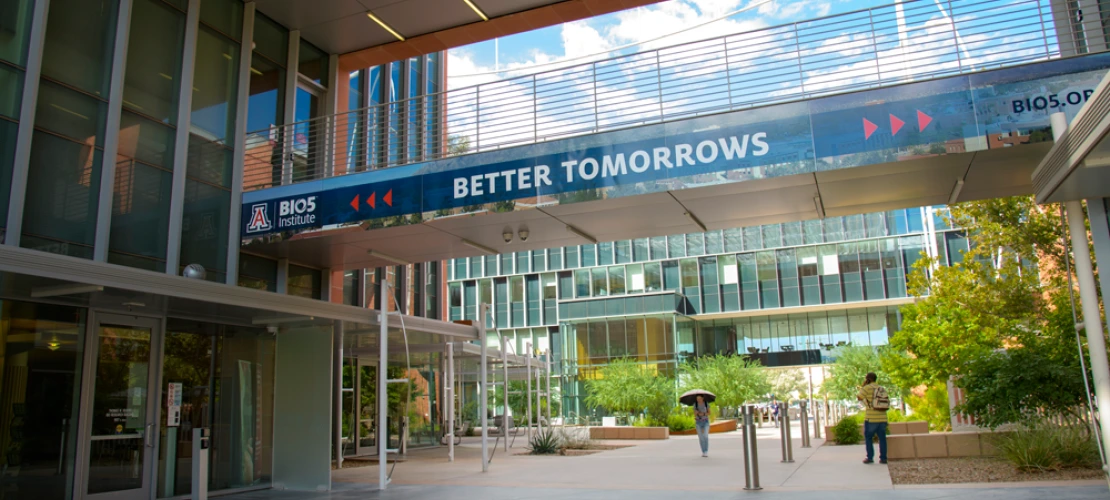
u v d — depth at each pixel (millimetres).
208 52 14766
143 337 11867
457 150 15164
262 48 16344
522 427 34094
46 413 10391
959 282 16219
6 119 10906
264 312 11844
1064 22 12227
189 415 12453
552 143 12945
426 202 13531
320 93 18172
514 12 17047
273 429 13305
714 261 50875
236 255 14727
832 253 48750
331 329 13086
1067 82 10359
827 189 12367
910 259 47062
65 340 10750
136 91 13062
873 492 10023
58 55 11820
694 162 11984
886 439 14273
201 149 14305
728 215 13992
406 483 13328
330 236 14258
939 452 14195
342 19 16828
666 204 12930
